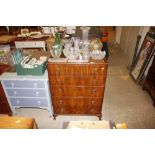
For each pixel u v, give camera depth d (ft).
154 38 10.55
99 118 8.57
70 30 9.61
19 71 7.46
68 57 7.16
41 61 7.73
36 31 13.03
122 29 18.35
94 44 7.65
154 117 8.75
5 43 11.63
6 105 8.33
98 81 7.36
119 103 9.78
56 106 8.31
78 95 7.87
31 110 9.41
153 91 9.53
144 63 11.10
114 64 14.85
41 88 7.68
